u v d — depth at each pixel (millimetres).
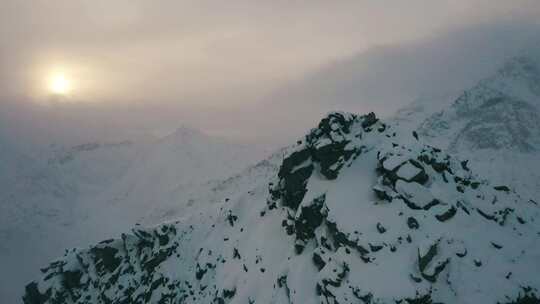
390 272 60281
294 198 85438
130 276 110500
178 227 115625
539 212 73438
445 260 60156
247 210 104875
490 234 64750
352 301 59844
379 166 76312
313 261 72812
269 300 74250
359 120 89250
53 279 120562
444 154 80125
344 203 72938
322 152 81875
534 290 56938
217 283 89562
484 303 55688
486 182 78625
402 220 65938
